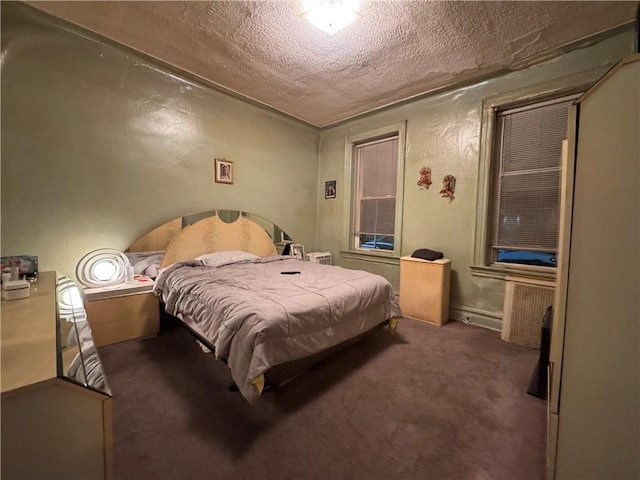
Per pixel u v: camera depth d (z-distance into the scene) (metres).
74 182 2.41
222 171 3.38
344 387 1.83
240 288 2.08
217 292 1.98
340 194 4.26
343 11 1.93
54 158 2.31
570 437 1.03
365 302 2.21
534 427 1.48
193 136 3.12
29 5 2.05
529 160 2.67
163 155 2.91
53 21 2.21
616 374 0.93
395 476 1.19
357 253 4.03
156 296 2.59
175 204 3.03
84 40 2.38
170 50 2.51
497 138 2.85
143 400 1.67
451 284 3.12
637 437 0.91
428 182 3.24
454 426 1.49
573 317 1.00
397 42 2.29
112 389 1.77
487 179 2.82
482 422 1.52
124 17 2.12
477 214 2.90
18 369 0.71
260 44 2.36
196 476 1.18
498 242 2.88
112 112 2.57
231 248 3.47
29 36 2.16
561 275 1.02
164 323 2.79
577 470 1.02
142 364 2.08
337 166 4.30
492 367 2.09
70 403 0.69
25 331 1.00
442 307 2.92
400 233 3.54
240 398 1.70
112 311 2.37
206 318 1.89
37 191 2.25
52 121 2.29
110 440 0.75
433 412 1.60
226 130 3.39
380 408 1.62
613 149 0.90
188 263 2.79
